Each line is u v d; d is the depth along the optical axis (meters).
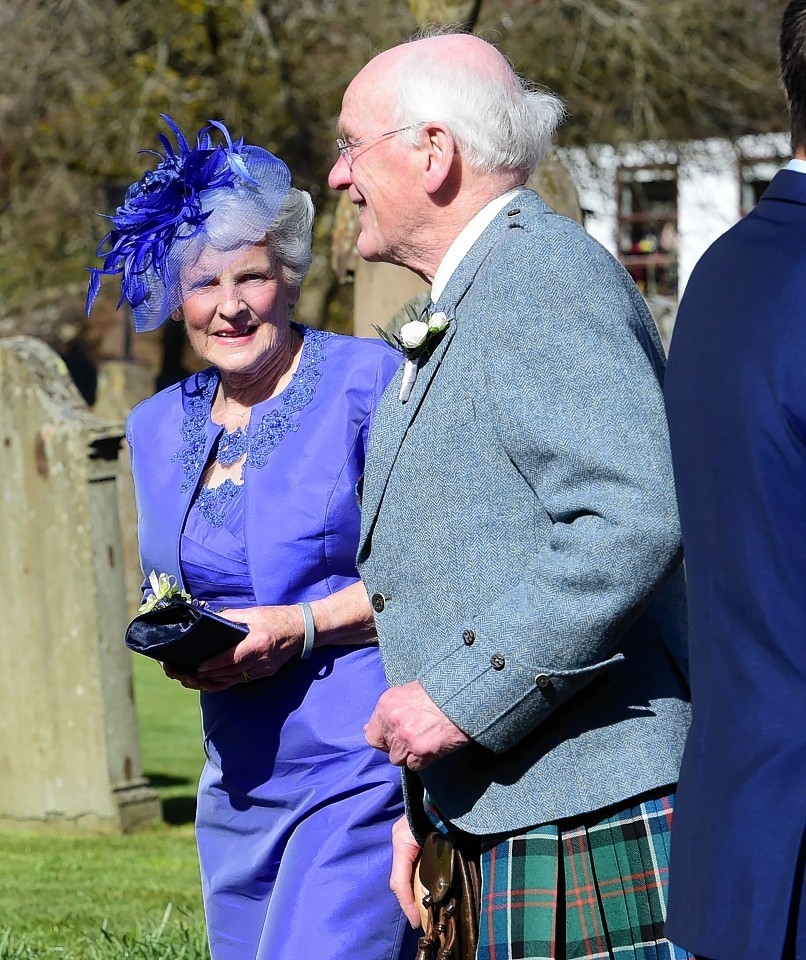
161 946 6.54
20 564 10.05
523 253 3.41
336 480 4.30
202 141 4.38
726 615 2.85
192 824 10.11
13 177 27.50
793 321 2.81
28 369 9.97
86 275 29.17
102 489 9.78
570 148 26.86
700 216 29.58
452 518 3.45
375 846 4.25
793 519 2.78
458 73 3.58
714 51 26.75
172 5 25.72
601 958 3.35
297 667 4.34
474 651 3.32
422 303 6.16
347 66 25.77
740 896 2.77
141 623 4.16
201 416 4.54
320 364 4.45
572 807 3.36
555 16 25.77
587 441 3.23
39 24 26.47
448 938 3.60
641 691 3.44
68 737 9.92
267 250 4.34
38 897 7.93
